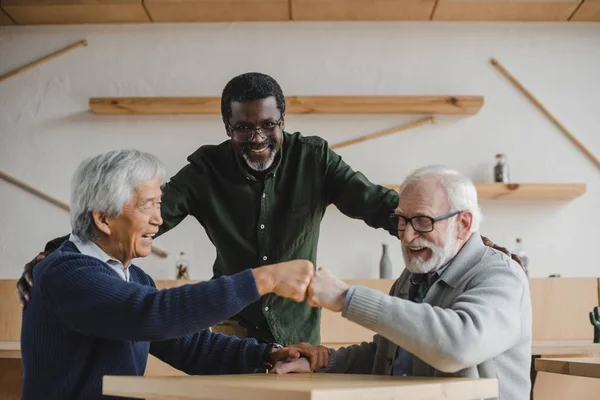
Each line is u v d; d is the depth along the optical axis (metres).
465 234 2.02
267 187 2.51
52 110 4.99
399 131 4.96
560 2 4.80
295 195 2.54
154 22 5.05
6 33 5.05
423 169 2.06
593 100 5.01
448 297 1.96
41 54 5.04
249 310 2.51
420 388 1.48
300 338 2.53
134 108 4.88
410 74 5.02
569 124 5.00
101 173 1.84
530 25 5.07
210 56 5.03
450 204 1.99
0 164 4.95
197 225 4.90
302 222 2.54
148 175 1.89
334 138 4.97
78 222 1.88
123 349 1.84
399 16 4.99
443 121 4.98
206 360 2.17
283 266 1.74
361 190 2.53
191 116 4.98
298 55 5.03
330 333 3.96
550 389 3.48
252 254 2.54
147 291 1.70
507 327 1.75
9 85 5.01
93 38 5.05
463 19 5.05
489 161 4.95
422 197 1.99
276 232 2.54
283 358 2.11
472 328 1.69
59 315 1.73
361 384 1.47
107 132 4.97
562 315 4.16
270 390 1.32
